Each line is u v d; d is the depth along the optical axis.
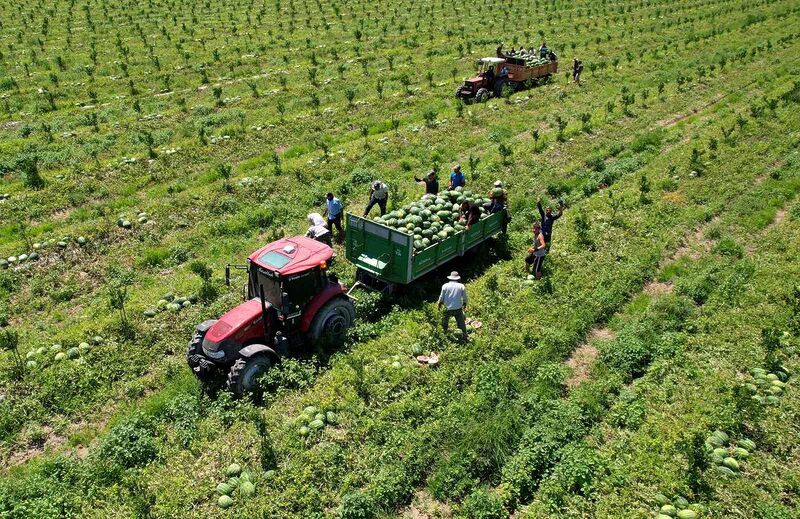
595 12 67.31
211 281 18.17
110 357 14.95
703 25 61.03
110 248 20.47
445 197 19.91
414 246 17.03
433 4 69.75
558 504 11.24
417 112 34.72
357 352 15.02
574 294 17.53
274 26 57.16
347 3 68.62
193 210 22.91
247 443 12.32
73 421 13.43
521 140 30.41
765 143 28.58
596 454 12.12
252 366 13.36
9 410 13.35
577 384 14.49
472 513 11.05
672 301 17.05
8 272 18.61
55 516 10.70
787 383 14.10
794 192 24.03
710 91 38.12
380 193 20.69
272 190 24.73
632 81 41.47
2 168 26.09
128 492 11.26
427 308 16.67
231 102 36.28
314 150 29.33
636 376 14.89
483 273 18.98
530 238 20.84
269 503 11.04
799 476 11.68
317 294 14.84
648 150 29.06
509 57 39.28
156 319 16.55
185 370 14.60
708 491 11.38
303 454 12.02
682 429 12.62
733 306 16.91
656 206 22.81
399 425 12.86
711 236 21.11
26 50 45.66
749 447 12.34
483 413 13.09
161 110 35.09
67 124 32.12
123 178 25.72
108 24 55.12
